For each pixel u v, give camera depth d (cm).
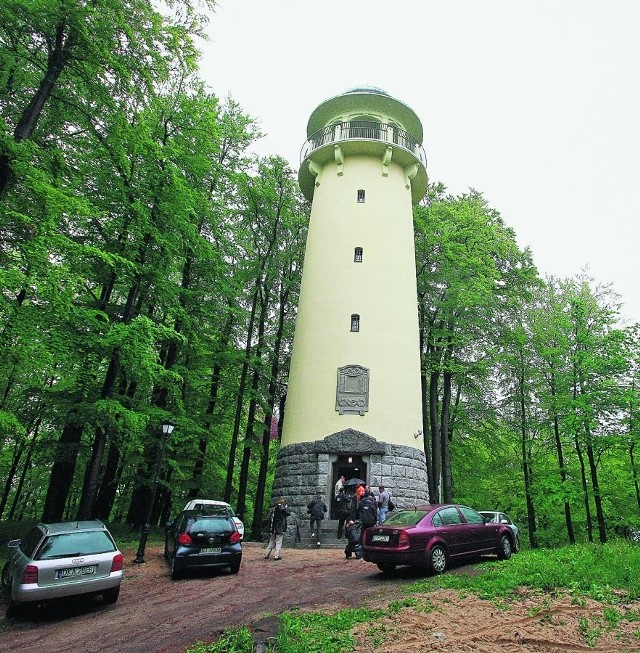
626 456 2255
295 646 644
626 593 821
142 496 2220
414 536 1058
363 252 2352
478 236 2559
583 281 2641
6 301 1102
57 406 1452
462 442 2975
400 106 2664
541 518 2902
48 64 1251
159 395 1977
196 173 1778
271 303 2886
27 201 1252
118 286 1861
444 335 2561
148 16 1249
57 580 898
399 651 625
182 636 744
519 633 668
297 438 2141
